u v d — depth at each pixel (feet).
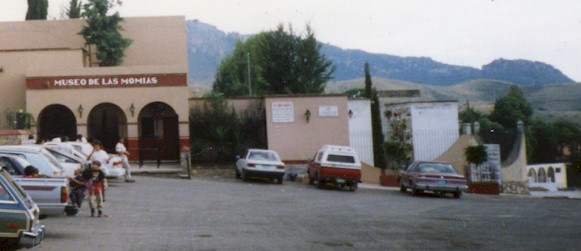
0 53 119.65
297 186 102.99
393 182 118.93
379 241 47.01
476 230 54.60
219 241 45.42
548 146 246.06
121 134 119.24
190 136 122.62
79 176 58.54
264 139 123.85
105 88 115.44
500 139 138.21
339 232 51.55
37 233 35.94
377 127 153.38
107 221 55.26
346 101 122.31
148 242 44.29
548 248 44.73
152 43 136.15
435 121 150.92
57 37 134.72
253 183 104.17
